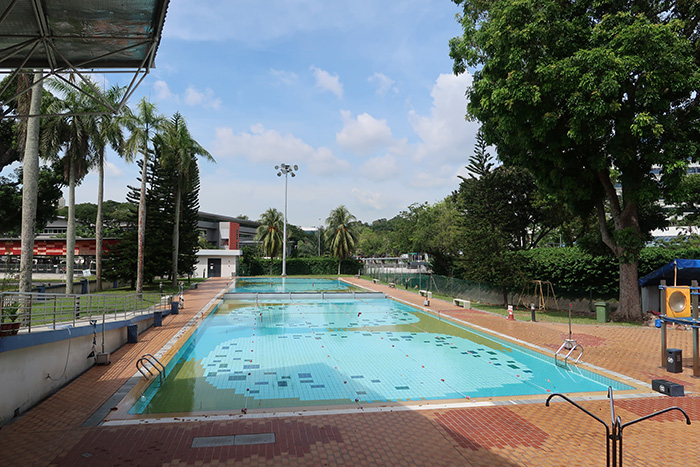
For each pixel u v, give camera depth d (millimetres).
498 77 15828
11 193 28359
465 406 7773
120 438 6184
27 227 14508
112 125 23359
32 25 5801
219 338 15125
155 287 31031
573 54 14234
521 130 15844
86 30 5984
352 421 6980
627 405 7777
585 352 12078
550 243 55062
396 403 7977
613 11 15578
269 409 7586
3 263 37312
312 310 22672
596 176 18109
